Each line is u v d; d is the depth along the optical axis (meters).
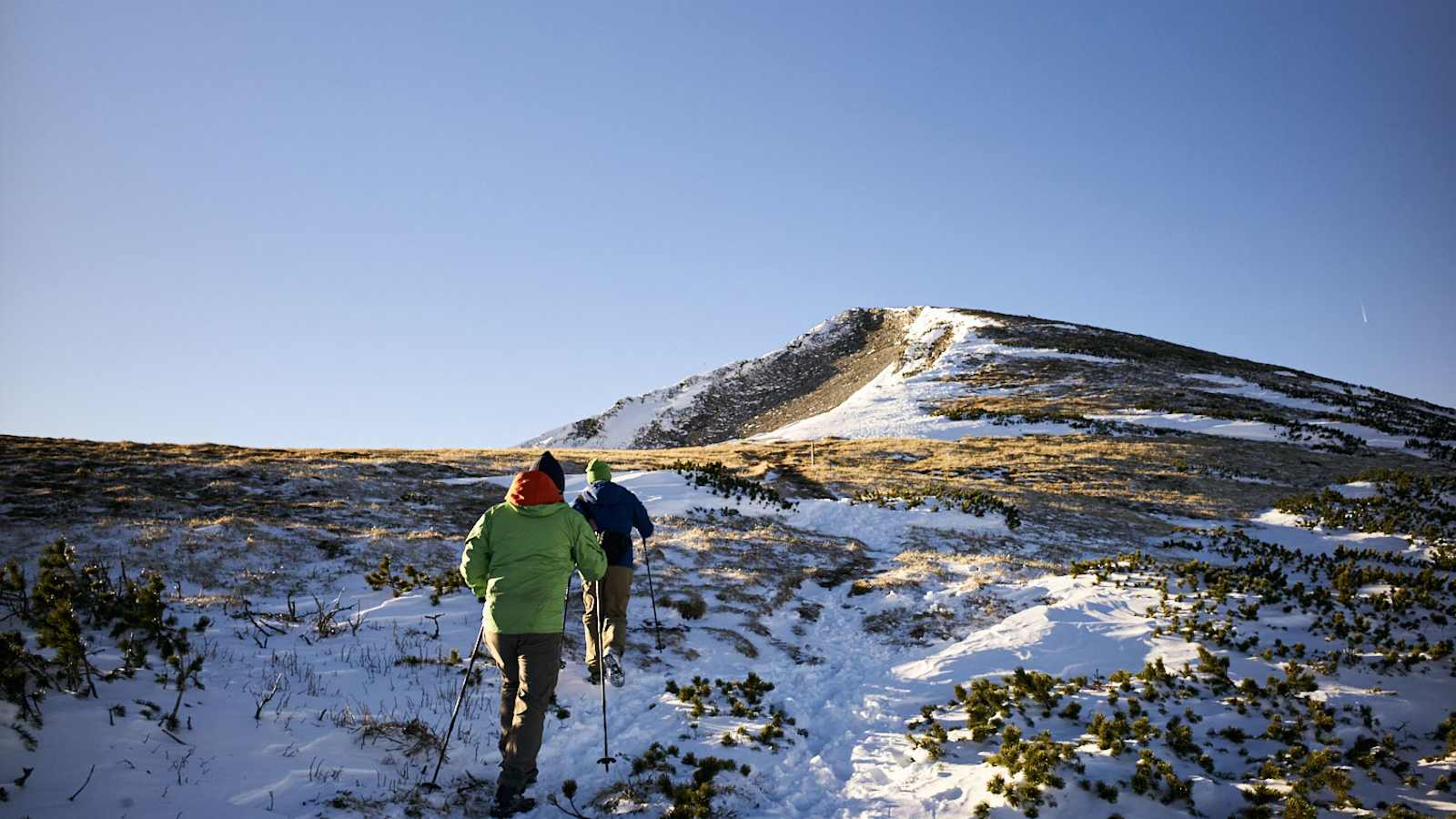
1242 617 10.52
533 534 5.32
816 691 8.64
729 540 16.98
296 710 5.97
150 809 4.25
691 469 26.55
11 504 13.97
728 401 118.44
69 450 21.91
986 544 18.94
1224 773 6.20
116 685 5.66
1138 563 14.48
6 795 4.05
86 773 4.43
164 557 11.00
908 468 34.53
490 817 4.93
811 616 12.20
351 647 7.87
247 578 10.52
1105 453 37.78
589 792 5.47
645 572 12.88
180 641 6.61
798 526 20.52
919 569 15.20
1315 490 30.56
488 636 5.25
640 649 9.13
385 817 4.67
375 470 23.36
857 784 6.02
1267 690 7.81
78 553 10.84
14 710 4.79
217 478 19.11
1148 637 9.82
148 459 21.16
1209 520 25.11
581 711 7.01
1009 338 83.31
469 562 5.34
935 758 6.41
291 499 17.80
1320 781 5.76
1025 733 6.86
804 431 56.34
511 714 5.29
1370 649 9.45
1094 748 6.28
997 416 51.06
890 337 125.38
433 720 6.23
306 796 4.77
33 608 7.23
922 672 9.16
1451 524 21.75
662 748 6.34
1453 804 5.66
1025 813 5.26
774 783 5.99
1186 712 7.30
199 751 5.01
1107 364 69.94
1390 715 7.38
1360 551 18.12
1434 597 12.28
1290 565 16.64
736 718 7.30
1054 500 25.92
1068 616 10.93
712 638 10.11
